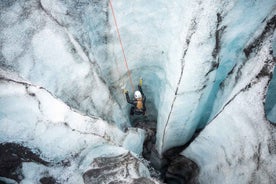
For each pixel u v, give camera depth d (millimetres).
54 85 3666
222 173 3943
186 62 3477
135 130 5125
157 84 5133
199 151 4758
